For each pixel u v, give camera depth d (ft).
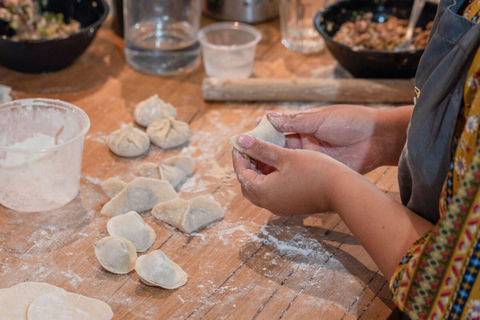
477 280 1.73
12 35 4.19
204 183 3.20
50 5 4.43
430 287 1.82
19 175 2.77
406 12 4.53
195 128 3.72
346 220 2.25
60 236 2.75
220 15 5.07
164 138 3.45
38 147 3.07
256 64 4.53
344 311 2.39
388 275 2.07
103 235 2.77
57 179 2.85
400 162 2.40
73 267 2.57
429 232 1.98
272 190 2.53
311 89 3.94
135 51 4.27
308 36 4.83
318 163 2.41
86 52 4.54
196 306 2.39
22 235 2.74
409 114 2.76
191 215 2.81
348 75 4.41
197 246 2.73
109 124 3.70
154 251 2.50
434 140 1.99
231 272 2.58
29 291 2.36
